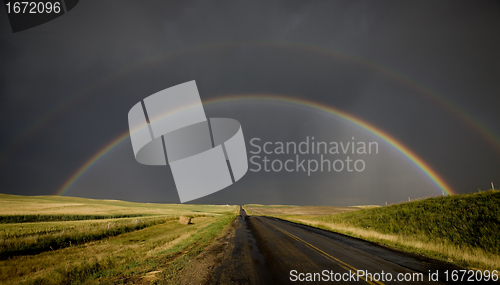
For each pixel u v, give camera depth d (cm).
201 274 693
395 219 1761
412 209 1855
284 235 1600
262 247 1134
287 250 1048
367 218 2150
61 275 742
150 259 932
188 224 3158
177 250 1090
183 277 667
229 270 731
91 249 1353
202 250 1080
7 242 1230
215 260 870
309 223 2731
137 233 2147
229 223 2778
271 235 1606
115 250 1328
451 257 874
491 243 981
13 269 923
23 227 2097
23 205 5731
